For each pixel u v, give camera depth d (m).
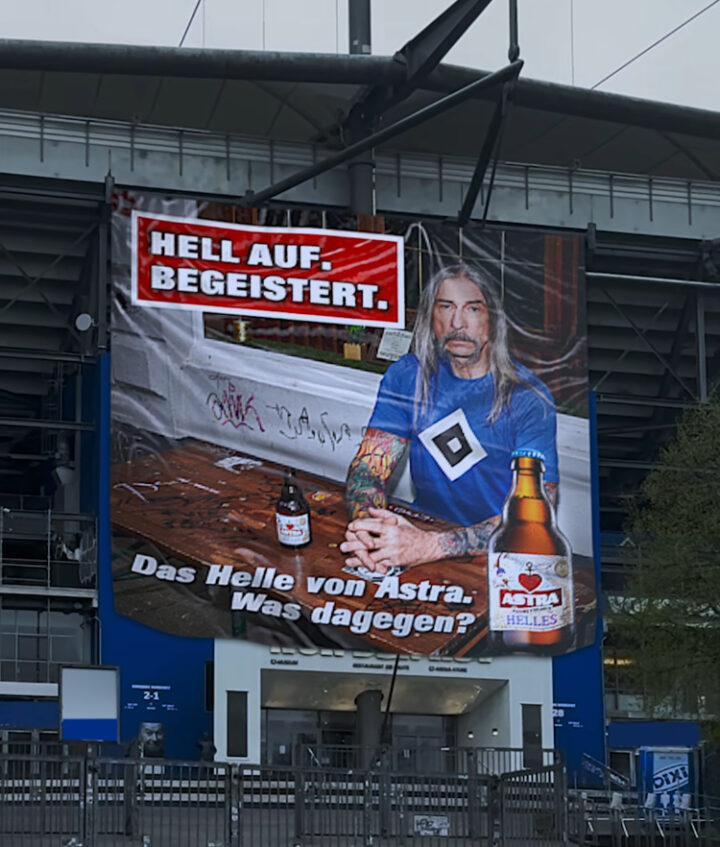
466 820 30.31
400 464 52.38
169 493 50.84
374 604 51.50
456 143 59.00
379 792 29.80
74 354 53.66
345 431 52.22
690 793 43.97
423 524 52.19
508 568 52.53
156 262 51.84
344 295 53.00
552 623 52.59
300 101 55.66
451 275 53.94
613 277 57.62
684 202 59.56
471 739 53.69
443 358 53.31
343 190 56.22
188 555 50.62
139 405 51.09
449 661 51.91
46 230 55.03
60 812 26.66
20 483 62.91
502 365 53.69
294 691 52.34
